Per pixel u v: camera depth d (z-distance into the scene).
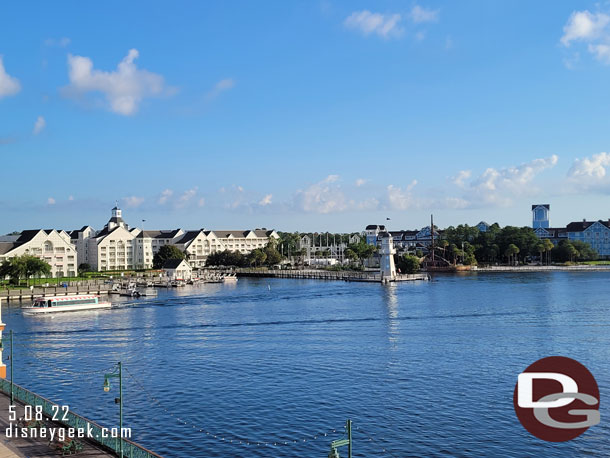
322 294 189.00
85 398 67.38
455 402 63.78
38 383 74.31
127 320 131.12
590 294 174.00
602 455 49.84
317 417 59.59
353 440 53.31
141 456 40.31
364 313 136.12
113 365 83.62
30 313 145.75
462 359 84.00
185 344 99.31
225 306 157.38
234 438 54.31
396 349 91.81
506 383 71.12
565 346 92.44
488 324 116.44
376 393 67.38
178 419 59.53
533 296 170.00
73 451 42.50
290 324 120.12
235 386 71.31
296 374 76.62
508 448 51.41
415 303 155.75
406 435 54.47
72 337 108.31
